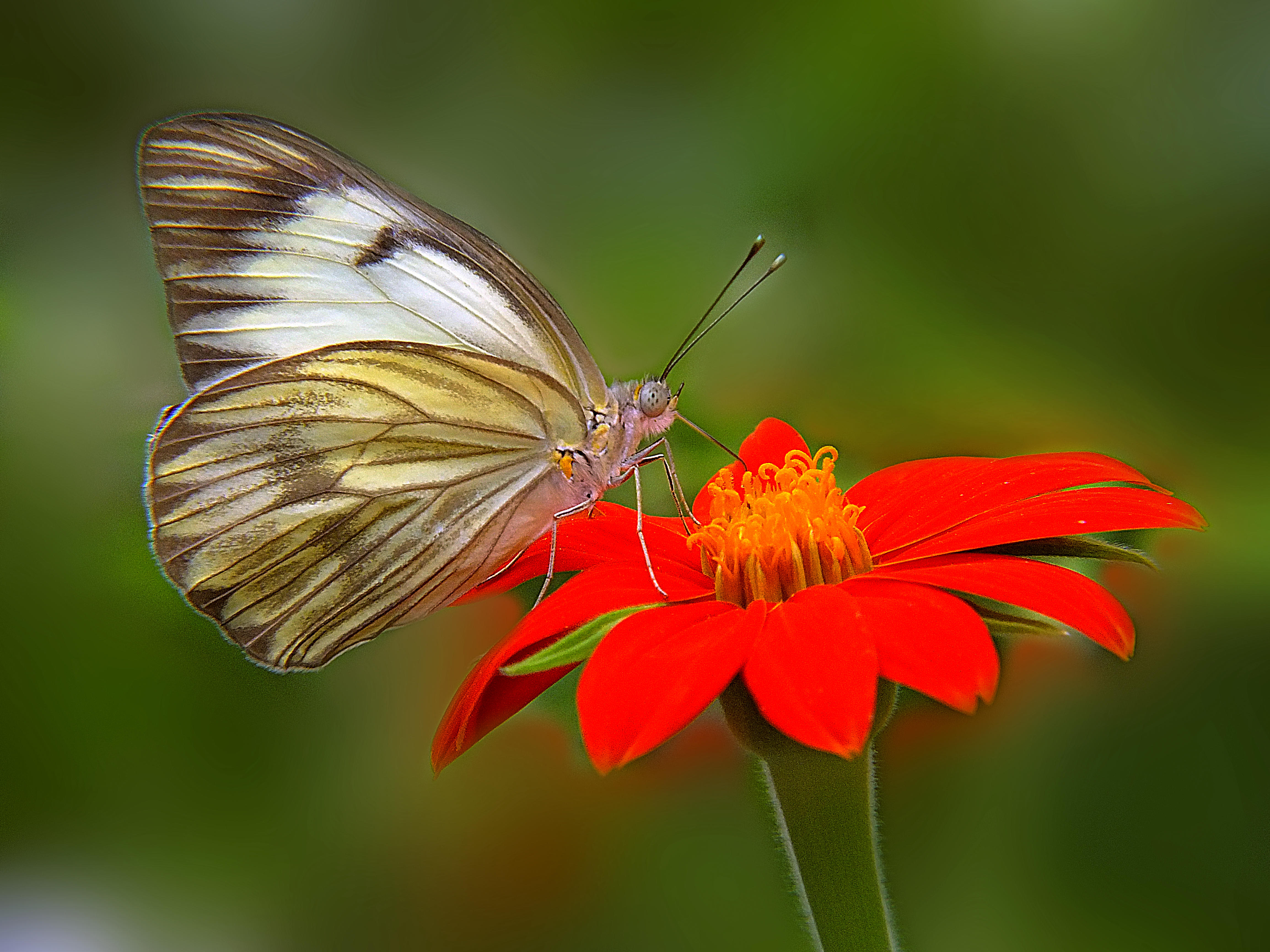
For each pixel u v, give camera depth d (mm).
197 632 239
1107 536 237
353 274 245
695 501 246
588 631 223
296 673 240
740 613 222
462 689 228
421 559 239
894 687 219
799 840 221
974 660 212
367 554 236
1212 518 246
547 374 240
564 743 238
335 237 244
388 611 239
